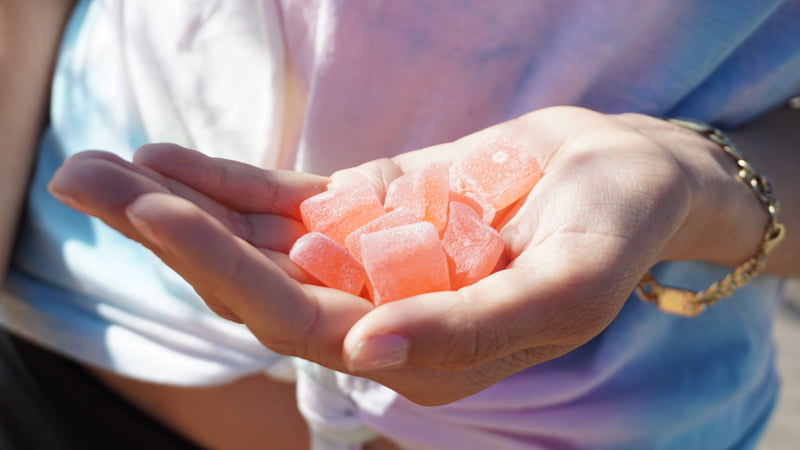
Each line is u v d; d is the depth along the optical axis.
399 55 0.30
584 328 0.26
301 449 0.33
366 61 0.30
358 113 0.31
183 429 0.34
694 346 0.31
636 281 0.26
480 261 0.27
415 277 0.27
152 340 0.32
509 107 0.31
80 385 0.34
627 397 0.31
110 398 0.34
